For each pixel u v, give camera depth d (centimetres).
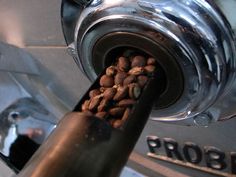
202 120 28
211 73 23
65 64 37
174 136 36
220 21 22
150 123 35
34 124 43
